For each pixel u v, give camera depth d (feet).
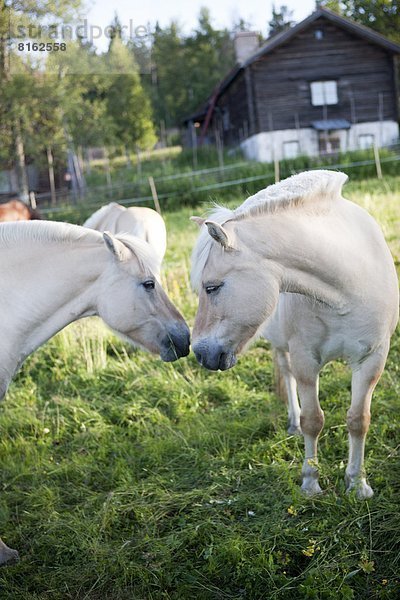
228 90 94.89
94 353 18.29
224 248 8.71
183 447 13.05
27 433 14.93
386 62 82.17
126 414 15.07
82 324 20.20
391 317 9.99
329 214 9.55
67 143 64.54
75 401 15.84
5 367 9.99
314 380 10.47
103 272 9.98
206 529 10.06
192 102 151.12
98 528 10.64
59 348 18.85
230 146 97.35
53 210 56.18
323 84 82.12
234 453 12.75
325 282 9.20
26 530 11.03
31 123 61.93
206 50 159.33
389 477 10.80
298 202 9.18
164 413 15.20
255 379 16.26
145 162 104.78
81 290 10.07
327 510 10.03
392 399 13.80
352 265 9.25
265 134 81.97
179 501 11.07
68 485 12.46
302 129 82.28
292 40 81.00
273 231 8.84
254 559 9.12
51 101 60.64
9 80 58.29
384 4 105.29
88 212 55.26
